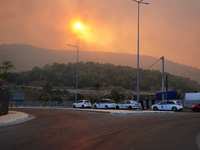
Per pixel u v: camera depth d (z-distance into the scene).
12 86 93.12
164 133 12.52
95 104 41.91
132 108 37.41
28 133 12.17
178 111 33.56
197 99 44.44
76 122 17.61
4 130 13.28
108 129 13.76
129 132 12.66
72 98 74.38
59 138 10.72
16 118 19.52
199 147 9.29
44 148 8.59
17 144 9.28
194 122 17.69
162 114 25.66
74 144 9.39
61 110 36.12
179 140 10.66
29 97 80.81
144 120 18.94
